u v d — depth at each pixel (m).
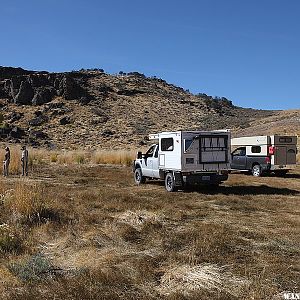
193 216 10.91
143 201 13.16
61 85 93.38
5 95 91.00
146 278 6.10
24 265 6.55
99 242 8.09
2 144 59.41
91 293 5.49
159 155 17.16
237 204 12.85
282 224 9.91
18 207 10.10
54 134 72.31
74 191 15.34
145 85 119.62
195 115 98.56
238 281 5.99
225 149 16.28
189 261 6.80
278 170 22.33
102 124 80.56
